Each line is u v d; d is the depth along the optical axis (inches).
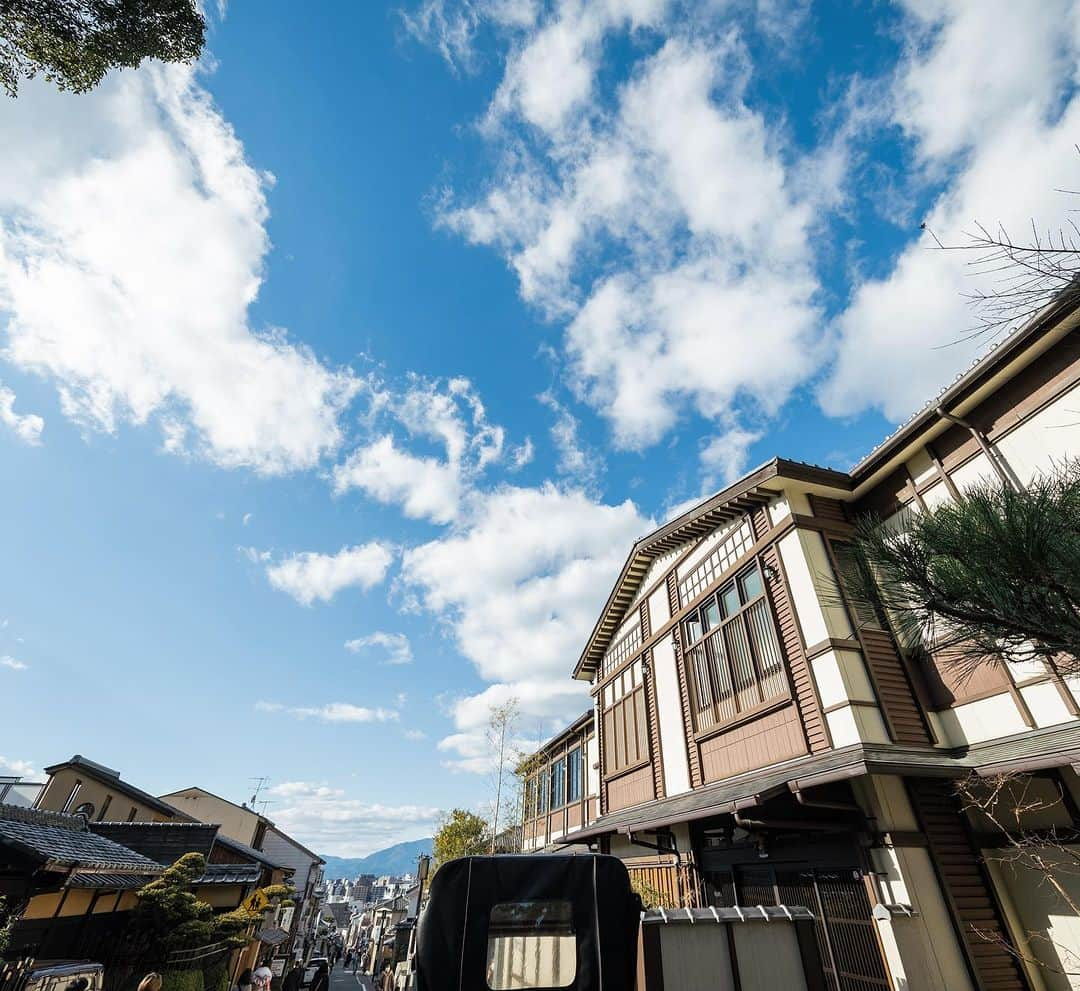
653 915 172.2
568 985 125.7
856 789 246.5
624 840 459.5
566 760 679.1
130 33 140.1
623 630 548.1
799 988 163.5
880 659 275.4
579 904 136.2
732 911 176.2
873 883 227.6
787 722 293.4
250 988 593.3
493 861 140.9
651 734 443.5
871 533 125.2
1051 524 98.4
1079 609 96.7
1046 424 243.1
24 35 134.0
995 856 227.1
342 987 1354.6
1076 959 197.5
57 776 812.6
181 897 397.4
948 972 203.2
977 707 248.8
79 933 351.3
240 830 1218.0
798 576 308.0
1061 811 209.2
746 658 341.1
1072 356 238.8
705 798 311.4
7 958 283.1
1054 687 220.8
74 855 315.3
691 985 160.7
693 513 408.5
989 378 263.0
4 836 277.0
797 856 274.8
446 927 129.8
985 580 102.5
